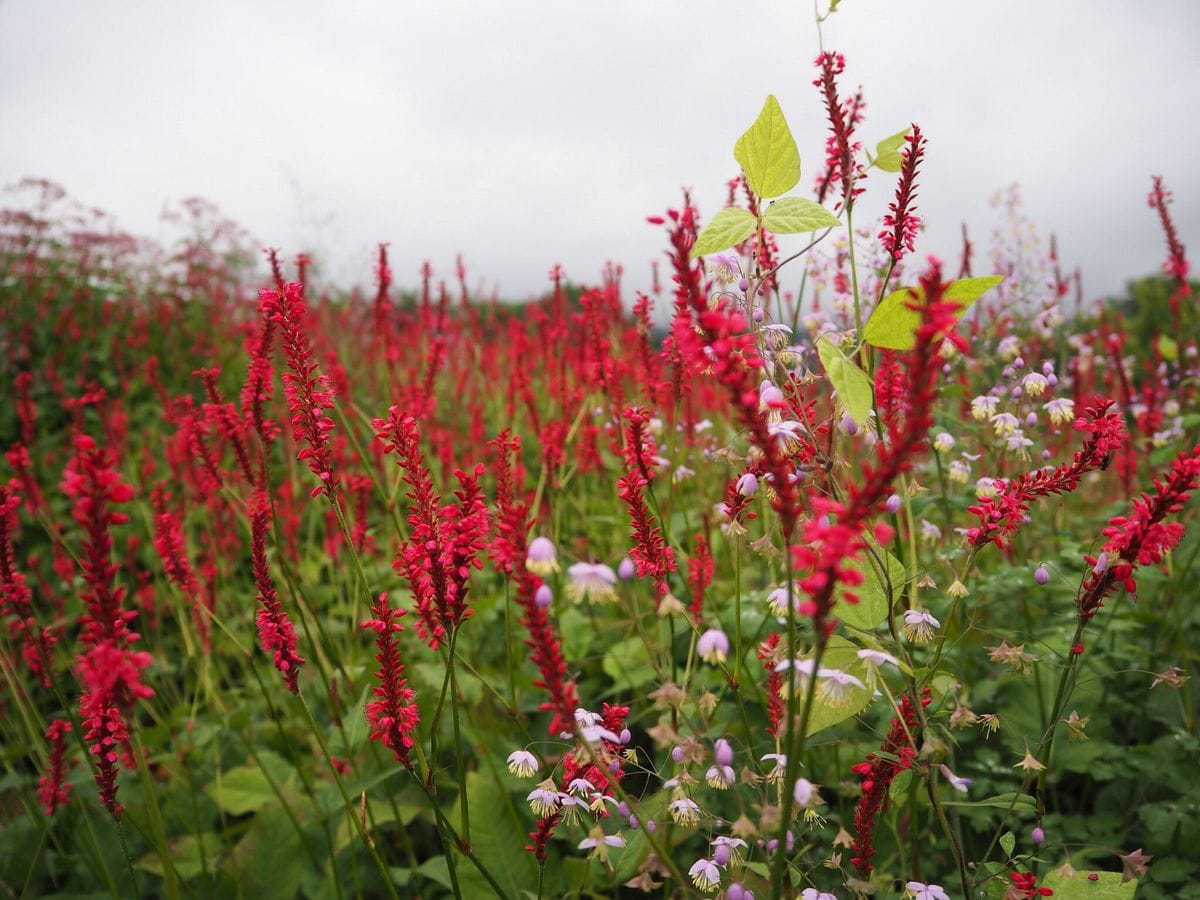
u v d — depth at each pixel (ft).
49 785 1.84
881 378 1.69
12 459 1.95
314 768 2.28
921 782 1.60
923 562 1.94
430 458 3.51
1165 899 1.70
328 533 3.03
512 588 2.32
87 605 1.00
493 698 2.28
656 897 1.72
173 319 6.07
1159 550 1.22
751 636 1.99
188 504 3.31
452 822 1.93
